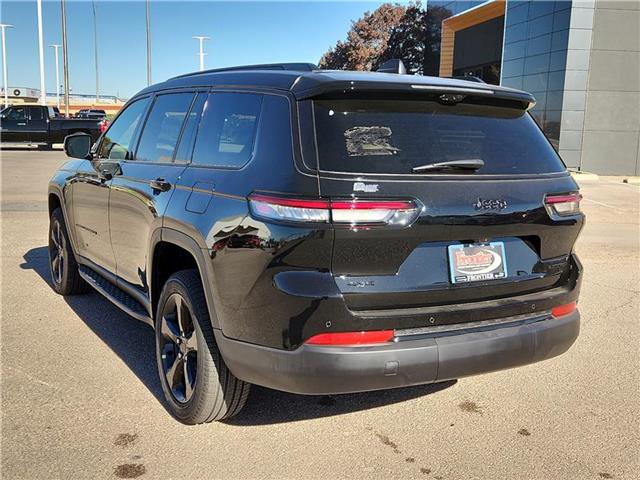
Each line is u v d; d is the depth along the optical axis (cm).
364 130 301
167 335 373
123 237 439
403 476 311
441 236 298
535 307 332
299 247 279
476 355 304
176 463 315
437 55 3762
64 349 461
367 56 5047
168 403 367
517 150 339
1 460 312
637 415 383
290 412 375
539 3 2395
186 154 376
